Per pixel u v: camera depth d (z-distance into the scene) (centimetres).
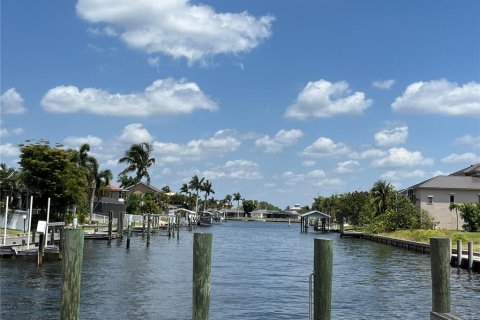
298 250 5819
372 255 5041
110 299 2317
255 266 3941
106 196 11888
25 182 4775
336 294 2589
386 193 9488
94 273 3200
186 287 2684
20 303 2122
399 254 5172
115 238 6394
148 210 11494
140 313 2038
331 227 12369
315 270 917
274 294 2550
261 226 15762
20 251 3512
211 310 2138
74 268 914
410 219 8025
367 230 8906
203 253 905
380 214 9056
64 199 4850
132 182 13875
